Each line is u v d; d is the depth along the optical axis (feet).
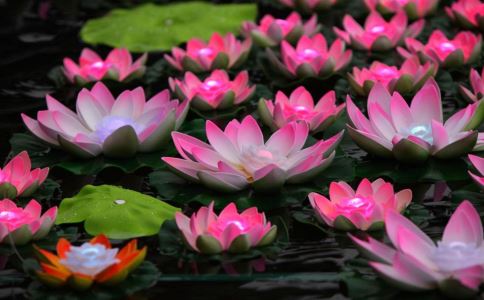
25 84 13.48
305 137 10.08
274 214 9.34
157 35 15.61
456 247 7.63
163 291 7.86
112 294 7.77
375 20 14.83
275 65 13.70
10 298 7.75
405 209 9.34
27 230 8.69
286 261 8.37
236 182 9.73
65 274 7.75
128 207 9.33
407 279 7.59
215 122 11.87
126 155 10.82
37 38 15.56
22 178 9.90
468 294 7.50
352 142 11.18
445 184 9.91
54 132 10.85
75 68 13.41
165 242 8.76
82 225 9.23
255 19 16.38
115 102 11.19
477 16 14.80
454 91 12.62
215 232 8.57
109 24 16.11
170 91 13.07
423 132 10.44
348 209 8.87
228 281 8.02
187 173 9.88
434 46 13.57
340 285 7.93
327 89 13.10
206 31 15.81
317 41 13.74
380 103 11.12
